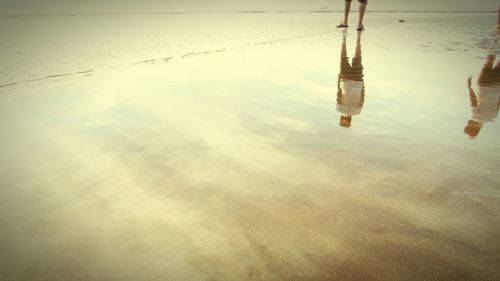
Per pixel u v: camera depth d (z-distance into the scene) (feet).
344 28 24.20
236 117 6.92
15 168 5.12
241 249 3.34
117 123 6.79
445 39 17.08
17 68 12.16
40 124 6.86
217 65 12.01
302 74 10.37
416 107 7.14
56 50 15.98
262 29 24.25
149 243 3.49
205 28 25.35
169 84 9.64
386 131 5.96
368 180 4.42
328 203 3.98
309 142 5.64
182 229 3.67
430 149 5.20
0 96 8.84
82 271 3.18
